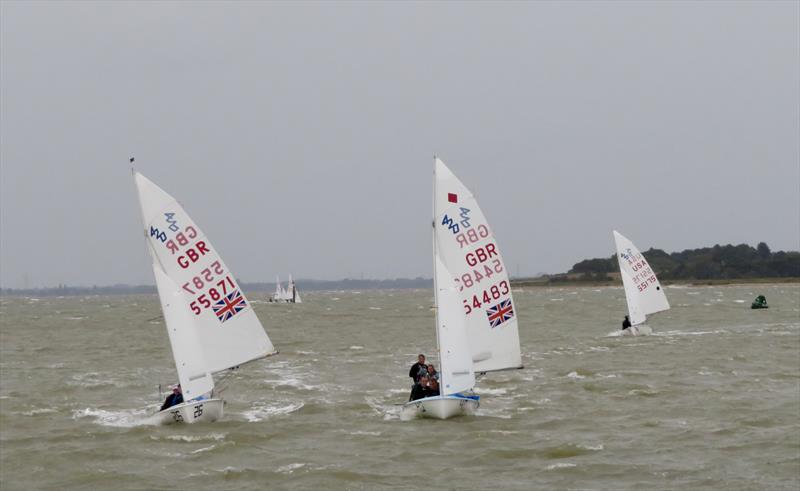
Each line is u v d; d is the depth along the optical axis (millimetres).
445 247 53812
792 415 54781
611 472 42188
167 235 52188
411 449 47375
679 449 46531
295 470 43438
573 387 68938
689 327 135250
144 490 41000
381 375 81938
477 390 68188
